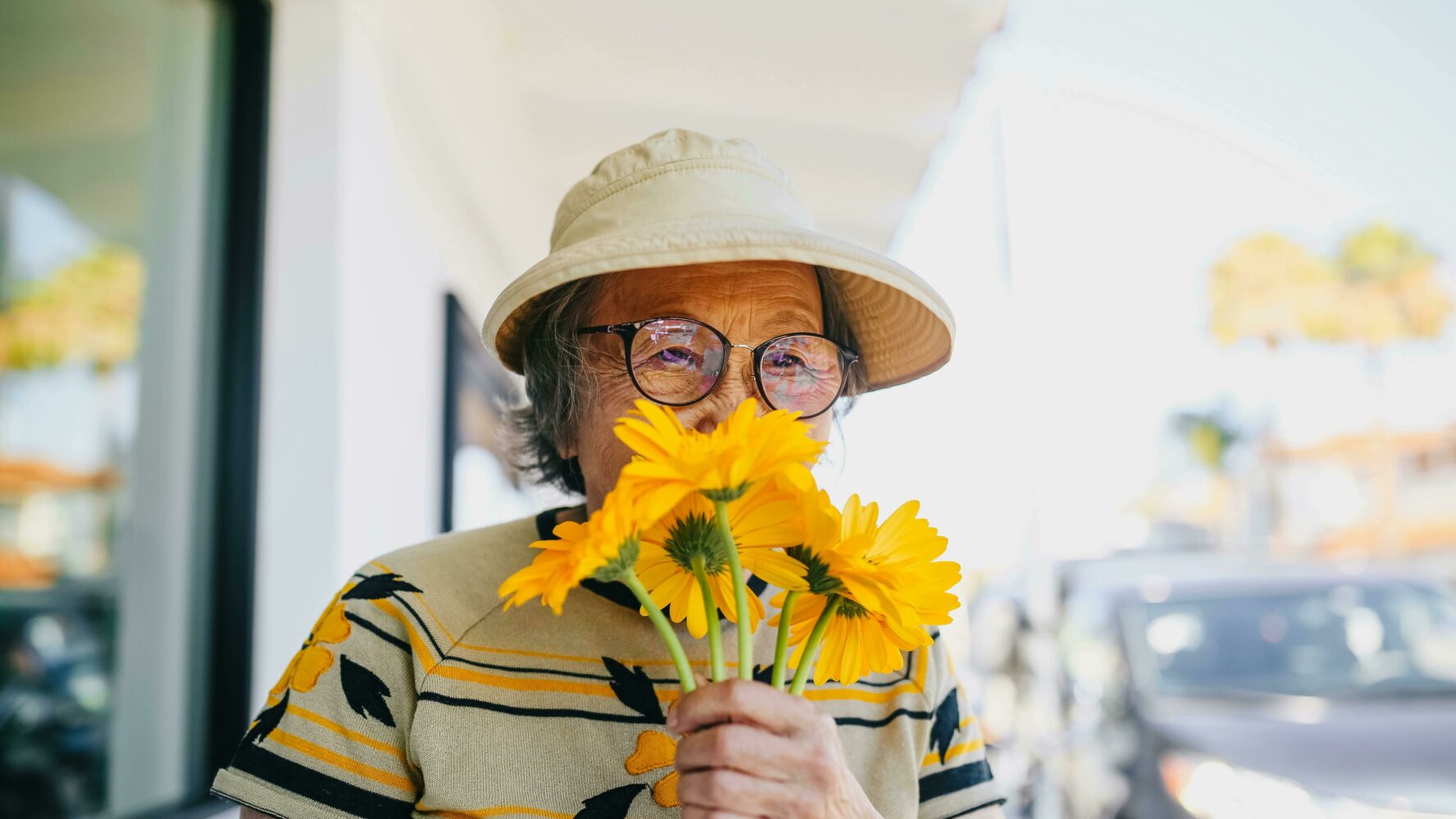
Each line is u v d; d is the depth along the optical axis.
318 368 2.04
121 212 2.03
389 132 2.47
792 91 3.48
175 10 2.07
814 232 0.85
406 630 0.89
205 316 2.03
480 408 3.70
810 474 0.62
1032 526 4.84
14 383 1.86
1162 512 39.44
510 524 1.02
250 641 1.97
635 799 0.85
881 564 0.66
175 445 2.00
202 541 1.98
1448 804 2.45
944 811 0.98
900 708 0.98
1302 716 2.96
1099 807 3.24
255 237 2.05
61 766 1.83
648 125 3.82
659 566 0.69
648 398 0.89
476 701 0.86
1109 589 3.82
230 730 1.95
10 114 1.87
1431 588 3.53
